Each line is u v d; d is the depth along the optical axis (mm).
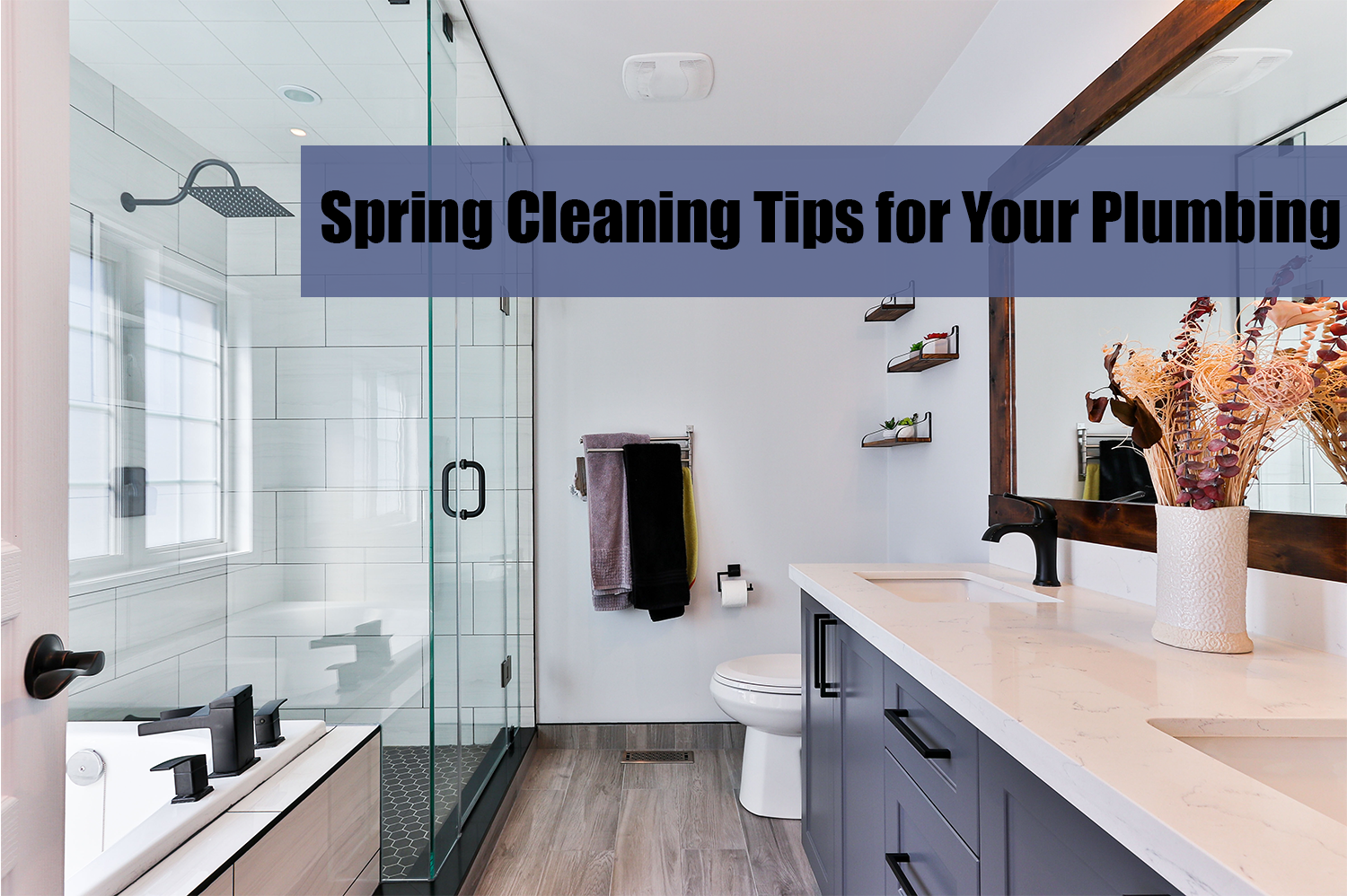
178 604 1551
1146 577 1341
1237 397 944
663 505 2695
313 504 1629
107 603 1493
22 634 702
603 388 2879
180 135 1554
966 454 2125
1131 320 1346
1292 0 1002
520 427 2713
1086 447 1511
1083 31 1529
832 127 2621
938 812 992
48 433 741
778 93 2385
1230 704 765
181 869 1041
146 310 1532
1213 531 981
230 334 1594
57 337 756
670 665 2850
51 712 732
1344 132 917
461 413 1914
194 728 1297
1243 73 1087
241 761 1312
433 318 1645
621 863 1944
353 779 1487
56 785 736
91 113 1506
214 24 1550
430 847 1613
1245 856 455
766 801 2219
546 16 1979
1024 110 1784
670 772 2584
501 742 2459
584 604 2850
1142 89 1300
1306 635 1012
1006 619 1215
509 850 2014
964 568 1860
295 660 1623
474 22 1999
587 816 2229
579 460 2809
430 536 1646
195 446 1565
